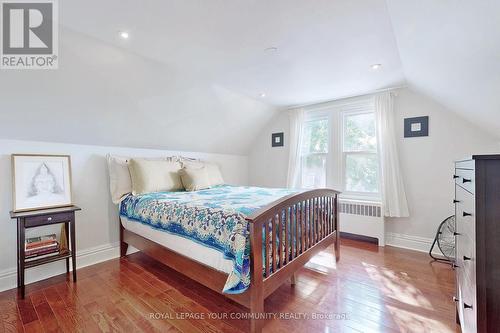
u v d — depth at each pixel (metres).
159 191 2.87
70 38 1.85
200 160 3.85
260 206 1.83
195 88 2.91
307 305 1.82
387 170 3.08
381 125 3.14
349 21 1.68
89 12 1.58
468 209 1.05
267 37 1.91
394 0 1.28
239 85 3.04
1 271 2.13
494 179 0.88
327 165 3.78
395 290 2.02
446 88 2.16
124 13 1.59
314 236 2.27
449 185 2.77
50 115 2.26
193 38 1.92
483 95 1.77
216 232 1.63
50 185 2.37
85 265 2.62
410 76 2.56
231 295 1.58
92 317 1.71
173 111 3.04
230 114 3.69
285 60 2.33
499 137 2.41
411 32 1.56
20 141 2.27
